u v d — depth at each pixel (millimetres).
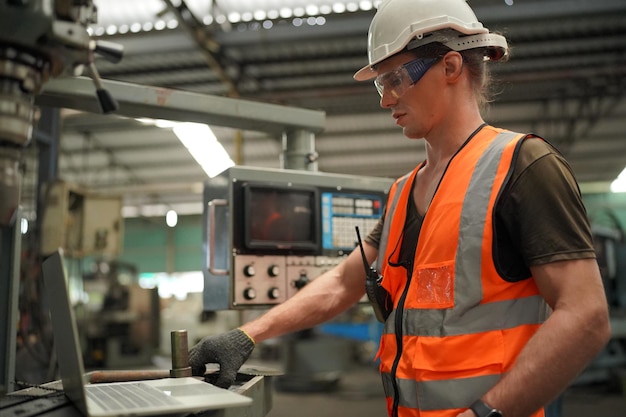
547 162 908
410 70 1064
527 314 925
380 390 5996
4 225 866
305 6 5145
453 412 904
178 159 9719
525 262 911
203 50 5750
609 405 4867
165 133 8594
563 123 8234
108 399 814
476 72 1088
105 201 3832
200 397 802
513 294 928
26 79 846
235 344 1173
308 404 5312
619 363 5504
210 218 1791
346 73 6855
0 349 1424
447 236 971
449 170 1026
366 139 8648
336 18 5691
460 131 1075
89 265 10859
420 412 944
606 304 838
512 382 827
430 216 1021
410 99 1078
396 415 1006
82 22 895
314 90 7129
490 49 1123
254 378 1149
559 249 856
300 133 2029
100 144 8977
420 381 951
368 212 2039
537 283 896
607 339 828
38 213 3523
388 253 1144
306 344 5992
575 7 5516
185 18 5188
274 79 7012
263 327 1237
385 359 1062
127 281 10266
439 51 1057
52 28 833
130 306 7184
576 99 7605
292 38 5918
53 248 3305
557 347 810
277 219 1863
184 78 7062
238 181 1812
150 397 813
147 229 14305
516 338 909
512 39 6066
